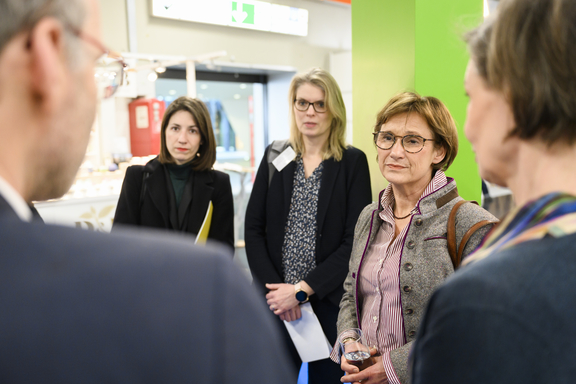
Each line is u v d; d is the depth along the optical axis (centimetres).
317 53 763
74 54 40
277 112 780
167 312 33
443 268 132
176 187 224
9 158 38
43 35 37
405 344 136
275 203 221
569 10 48
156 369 32
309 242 212
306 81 217
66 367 31
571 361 41
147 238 37
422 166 146
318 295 200
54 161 42
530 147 54
